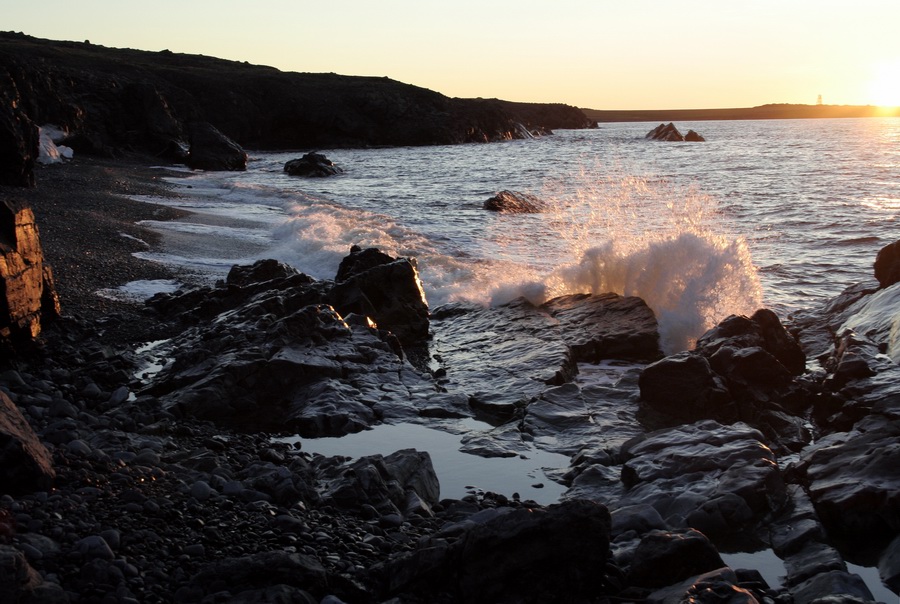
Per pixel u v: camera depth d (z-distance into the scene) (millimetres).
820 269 18750
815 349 11062
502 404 8961
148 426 7852
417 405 9070
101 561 4617
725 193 38094
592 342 10961
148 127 60438
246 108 87500
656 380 8891
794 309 14797
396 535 5645
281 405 8953
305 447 7914
